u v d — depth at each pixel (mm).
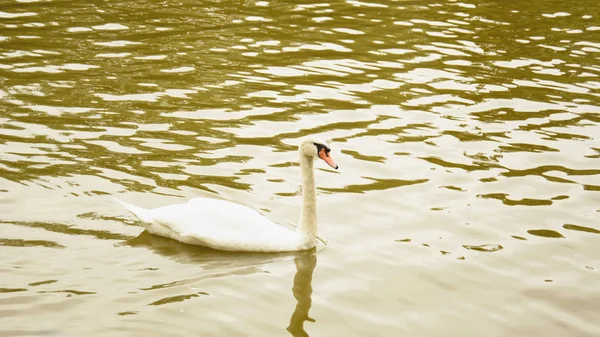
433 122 15805
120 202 11219
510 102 17016
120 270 10070
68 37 20453
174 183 12633
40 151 13523
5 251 10227
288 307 9516
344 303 9680
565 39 21703
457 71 18875
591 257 10906
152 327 8867
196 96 16797
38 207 11508
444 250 11008
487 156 14219
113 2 24188
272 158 13883
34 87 16797
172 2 24453
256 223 11000
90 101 16172
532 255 10930
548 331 9250
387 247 11070
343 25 22516
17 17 22141
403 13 24062
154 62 18812
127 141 14250
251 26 22125
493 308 9688
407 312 9547
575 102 17062
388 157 14109
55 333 8602
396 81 18125
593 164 13922
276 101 16719
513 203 12438
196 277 10070
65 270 9922
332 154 14180
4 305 9047
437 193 12742
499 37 21750
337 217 11930
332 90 17484
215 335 8820
